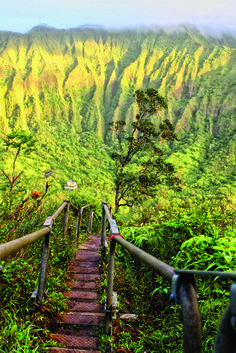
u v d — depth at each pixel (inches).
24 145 169.6
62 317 100.8
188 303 26.2
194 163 5132.9
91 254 186.5
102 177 4778.5
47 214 170.7
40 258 120.8
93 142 7357.3
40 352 78.6
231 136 5590.6
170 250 132.0
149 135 881.5
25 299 93.3
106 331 92.8
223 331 23.3
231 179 4010.8
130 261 159.6
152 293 115.6
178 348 84.4
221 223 141.4
